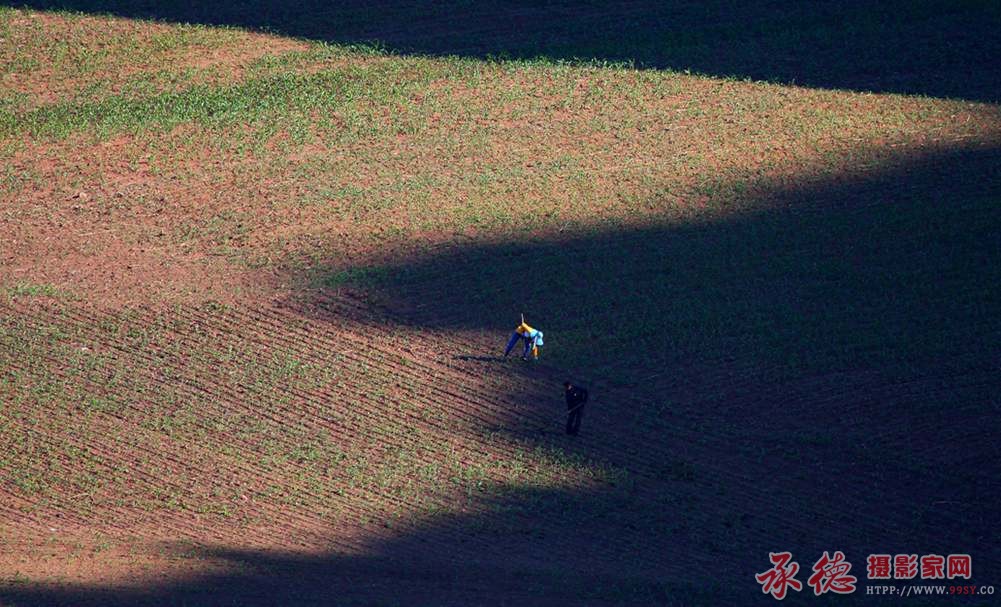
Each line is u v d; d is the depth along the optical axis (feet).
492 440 141.18
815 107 241.55
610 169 216.95
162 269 181.78
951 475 135.13
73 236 192.03
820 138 229.04
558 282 177.99
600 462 137.28
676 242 190.90
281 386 151.53
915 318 167.94
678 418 146.10
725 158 221.25
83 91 245.45
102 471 133.90
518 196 206.69
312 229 195.11
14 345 159.33
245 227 195.62
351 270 181.57
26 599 103.19
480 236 193.16
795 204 204.44
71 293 173.78
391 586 111.04
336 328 165.68
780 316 168.55
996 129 232.12
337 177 213.25
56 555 115.85
